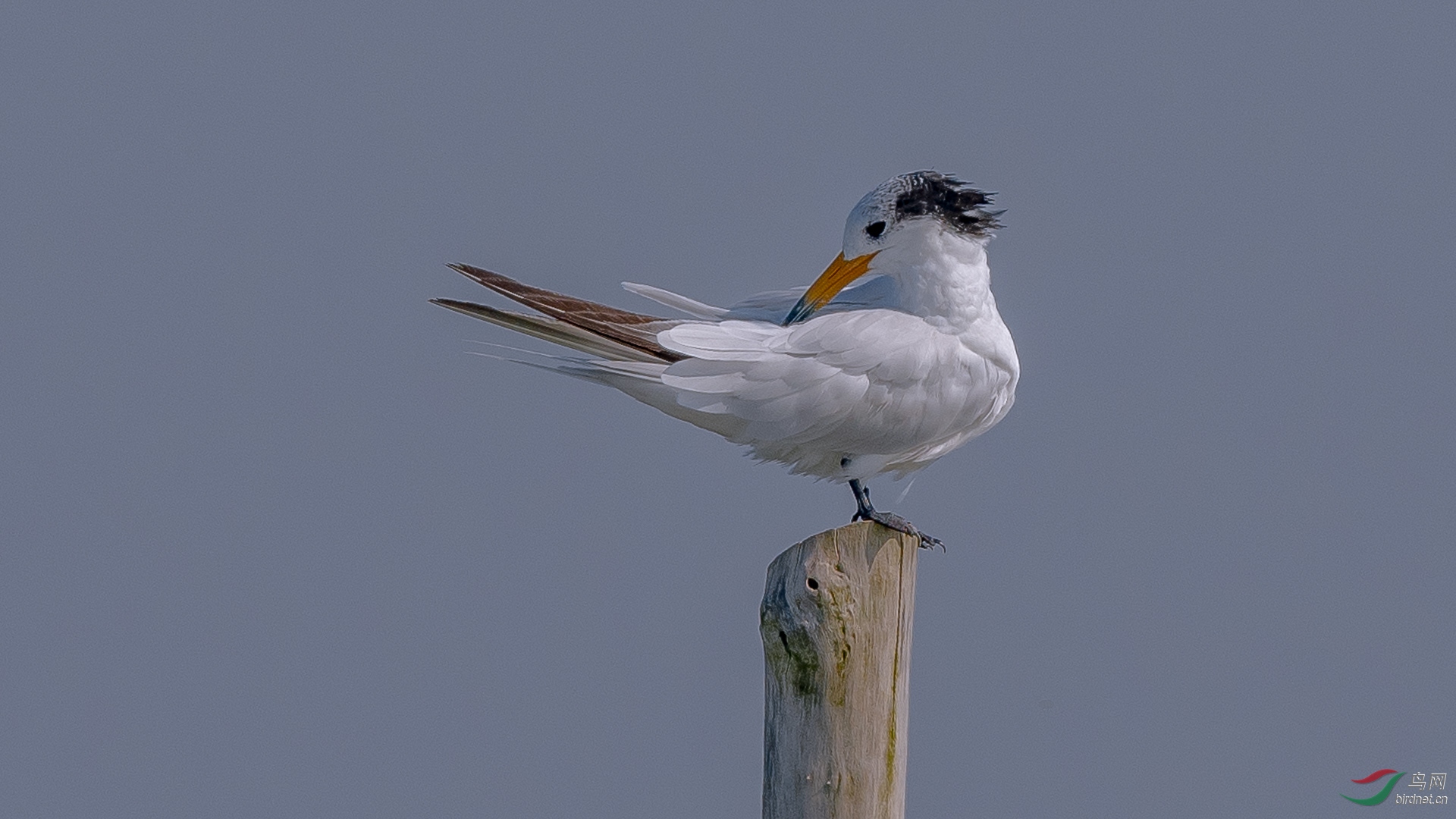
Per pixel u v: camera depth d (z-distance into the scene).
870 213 10.55
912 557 9.43
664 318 10.99
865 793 9.20
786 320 10.94
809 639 9.03
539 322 10.52
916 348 10.28
